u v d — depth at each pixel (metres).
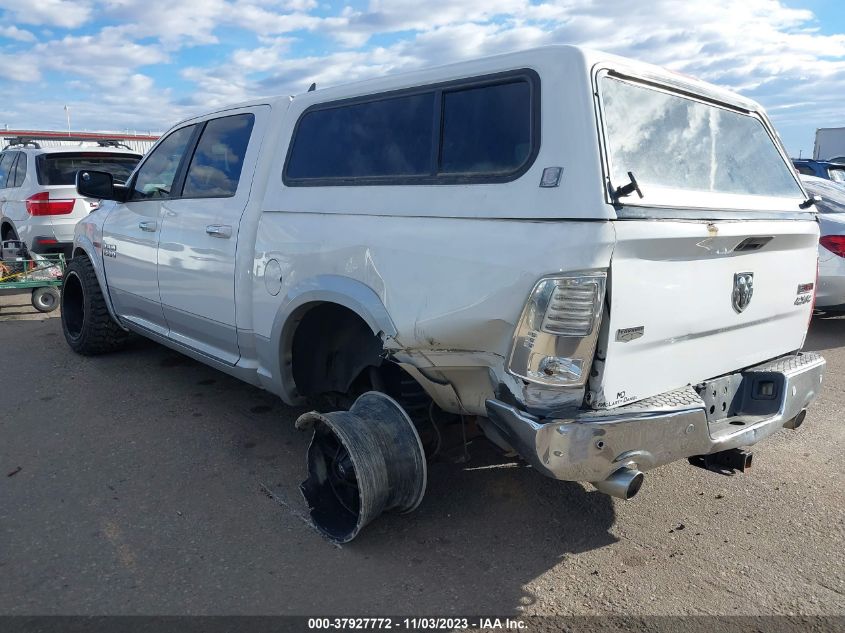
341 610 2.71
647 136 2.83
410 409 3.42
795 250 3.46
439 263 2.78
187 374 5.57
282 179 3.73
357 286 3.14
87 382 5.37
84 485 3.71
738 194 3.29
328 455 3.31
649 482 3.88
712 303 2.94
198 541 3.17
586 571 3.00
